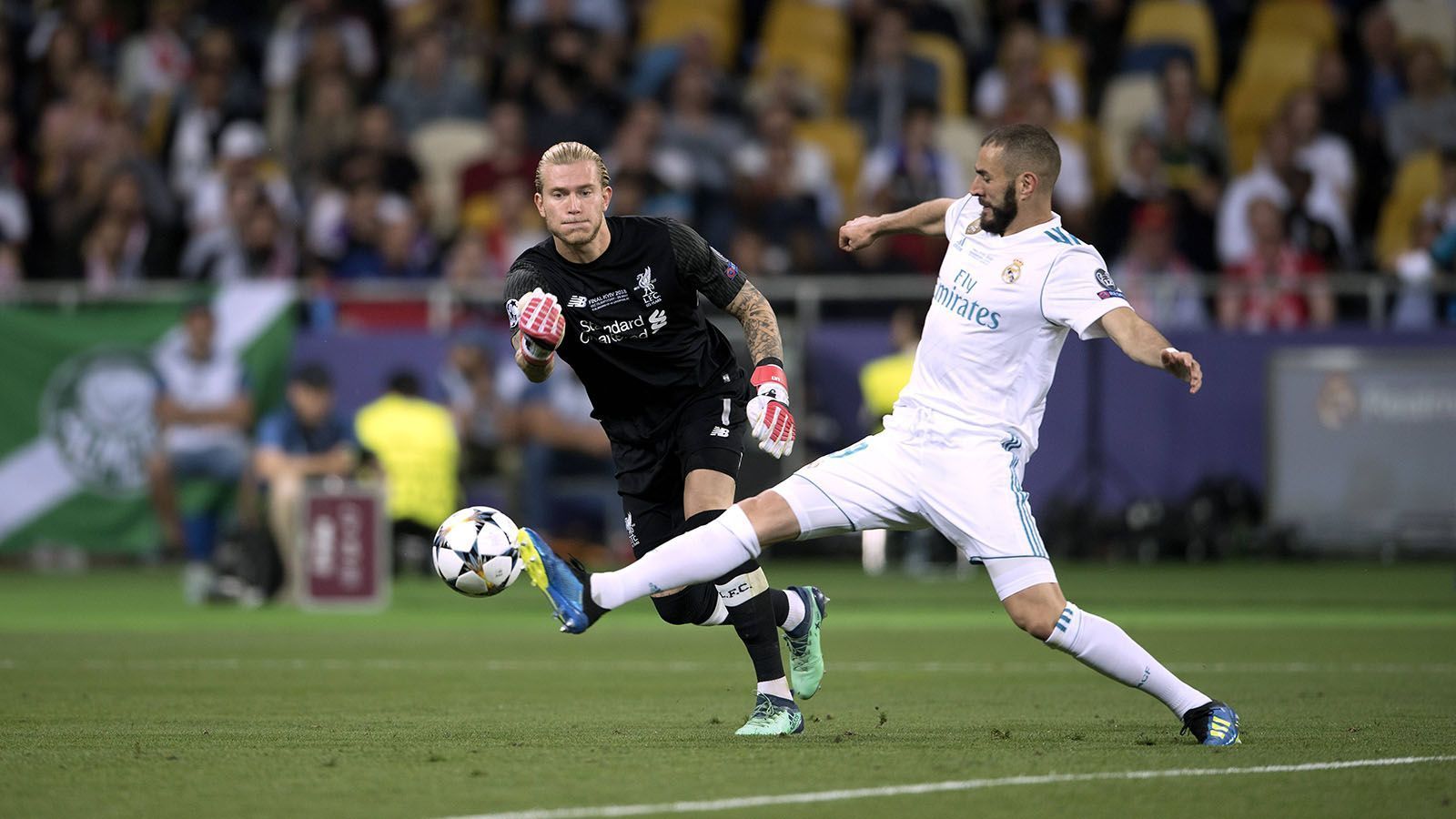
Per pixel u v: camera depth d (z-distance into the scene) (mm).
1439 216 70562
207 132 76938
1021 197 21344
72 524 65562
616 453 23734
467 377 64375
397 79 79250
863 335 65312
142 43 80938
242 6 83750
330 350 65125
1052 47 81812
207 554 65188
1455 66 83188
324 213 73812
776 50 83812
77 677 31438
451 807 16359
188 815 16078
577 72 78250
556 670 33031
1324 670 32344
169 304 65375
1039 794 17141
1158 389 66062
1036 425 21688
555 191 22000
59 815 16109
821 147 77500
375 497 49938
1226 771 18672
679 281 22688
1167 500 66062
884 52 78812
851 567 70062
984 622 44969
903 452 21469
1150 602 50656
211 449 65062
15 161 77688
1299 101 75812
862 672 32312
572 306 22484
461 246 68062
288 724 23797
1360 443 65500
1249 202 71812
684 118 75875
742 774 18453
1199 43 82250
